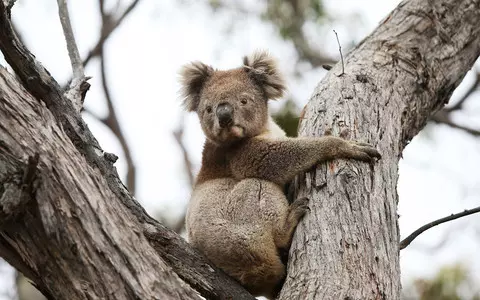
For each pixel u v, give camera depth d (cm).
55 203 682
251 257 1021
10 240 705
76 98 1013
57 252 686
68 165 700
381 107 1103
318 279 817
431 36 1255
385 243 870
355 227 873
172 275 717
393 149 1048
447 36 1262
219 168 1222
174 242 968
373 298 795
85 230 686
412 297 1526
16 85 714
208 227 1066
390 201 938
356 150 982
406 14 1285
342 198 920
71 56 1071
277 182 1098
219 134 1198
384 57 1212
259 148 1141
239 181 1147
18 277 1752
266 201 1054
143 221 945
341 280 806
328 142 1009
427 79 1210
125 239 703
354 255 838
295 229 986
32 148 686
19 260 720
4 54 797
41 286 723
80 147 887
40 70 832
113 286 683
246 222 1046
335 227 881
